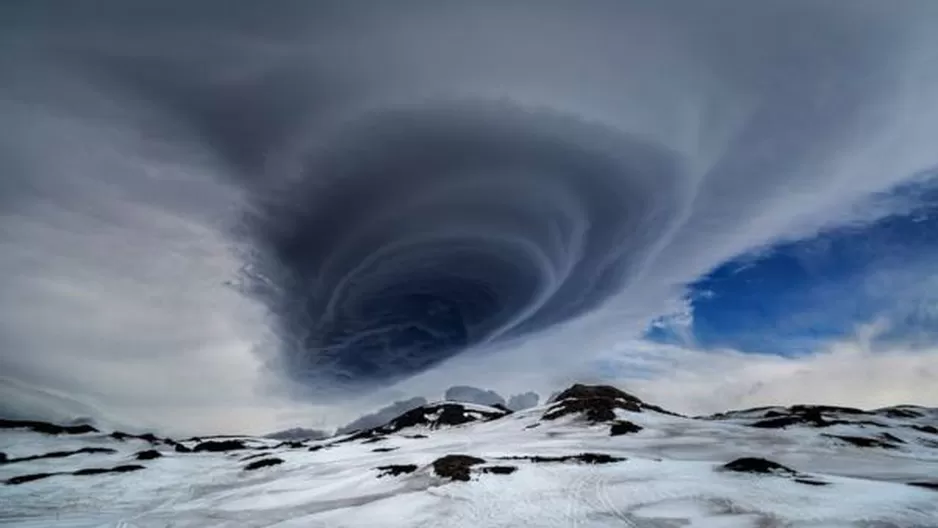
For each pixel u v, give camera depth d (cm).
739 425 6988
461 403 12012
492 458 4691
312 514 3297
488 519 2823
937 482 3522
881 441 5584
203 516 3497
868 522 2344
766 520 2469
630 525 2570
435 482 3744
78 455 7481
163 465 6303
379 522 2936
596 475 3738
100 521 3472
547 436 6869
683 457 4947
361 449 7262
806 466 4350
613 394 9638
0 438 8644
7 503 4219
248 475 5516
